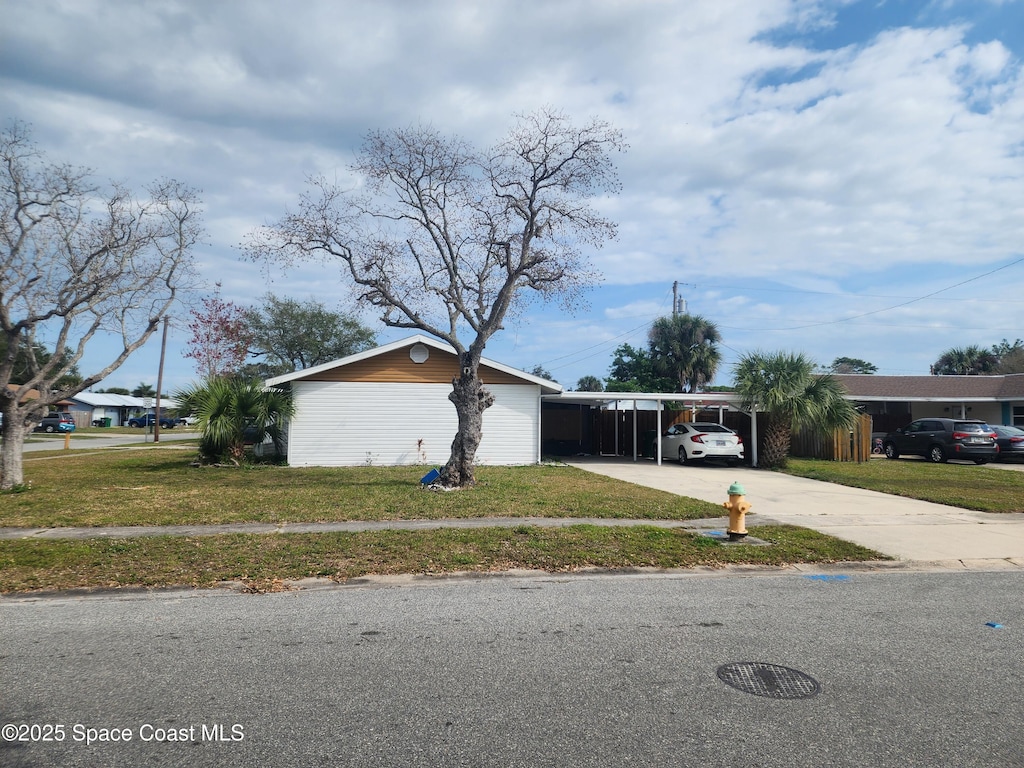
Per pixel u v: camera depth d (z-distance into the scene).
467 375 14.45
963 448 22.05
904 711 4.18
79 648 5.24
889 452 25.17
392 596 6.83
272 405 19.92
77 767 3.48
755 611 6.38
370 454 20.61
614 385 36.62
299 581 7.36
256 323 41.06
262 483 15.33
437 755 3.59
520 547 8.82
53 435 47.62
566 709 4.16
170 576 7.39
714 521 10.98
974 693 4.47
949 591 7.20
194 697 4.31
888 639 5.57
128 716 4.04
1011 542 9.57
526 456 21.28
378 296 14.48
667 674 4.75
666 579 7.69
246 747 3.68
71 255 13.89
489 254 14.63
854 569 8.31
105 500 12.50
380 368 20.80
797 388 20.34
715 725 3.96
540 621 6.00
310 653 5.14
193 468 19.30
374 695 4.35
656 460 23.80
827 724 3.99
